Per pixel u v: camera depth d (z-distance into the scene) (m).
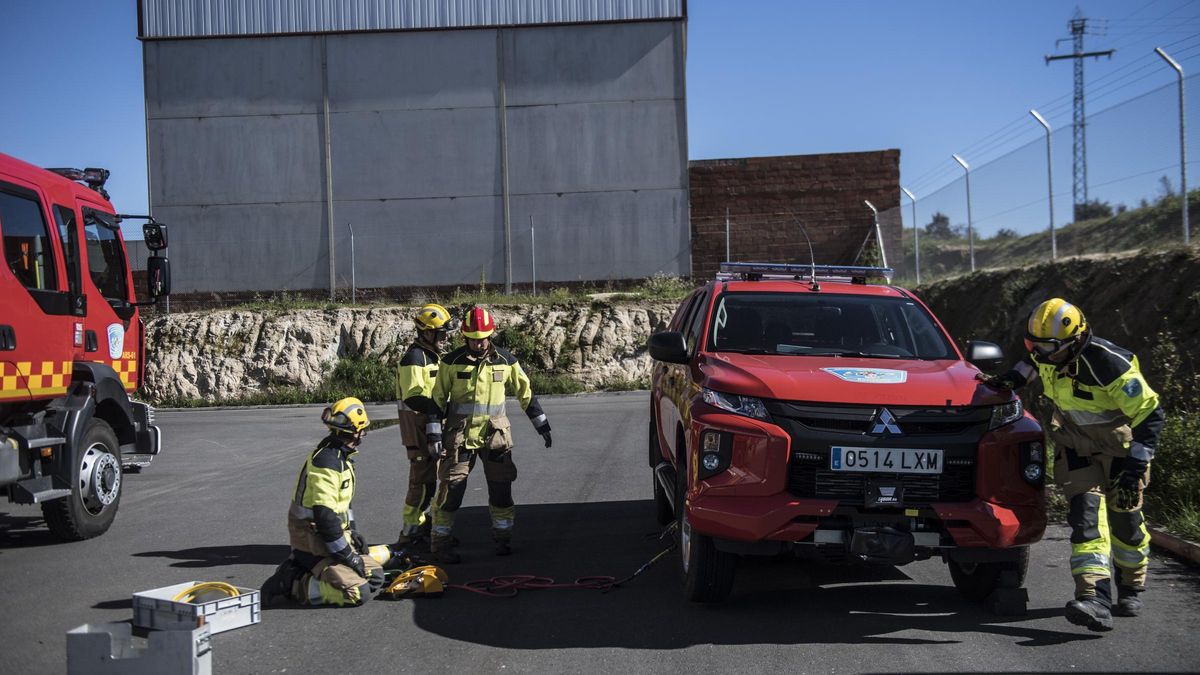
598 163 29.39
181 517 9.36
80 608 6.20
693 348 7.08
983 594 6.05
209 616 5.41
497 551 7.51
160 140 29.64
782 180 31.05
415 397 7.20
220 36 29.44
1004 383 5.89
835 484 5.51
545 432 7.75
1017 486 5.58
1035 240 17.36
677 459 6.64
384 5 29.42
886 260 28.20
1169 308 11.97
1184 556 6.85
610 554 7.51
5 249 7.93
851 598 6.24
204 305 29.77
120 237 10.09
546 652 5.22
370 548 6.80
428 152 29.58
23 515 9.69
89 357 9.14
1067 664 4.93
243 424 19.08
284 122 29.59
